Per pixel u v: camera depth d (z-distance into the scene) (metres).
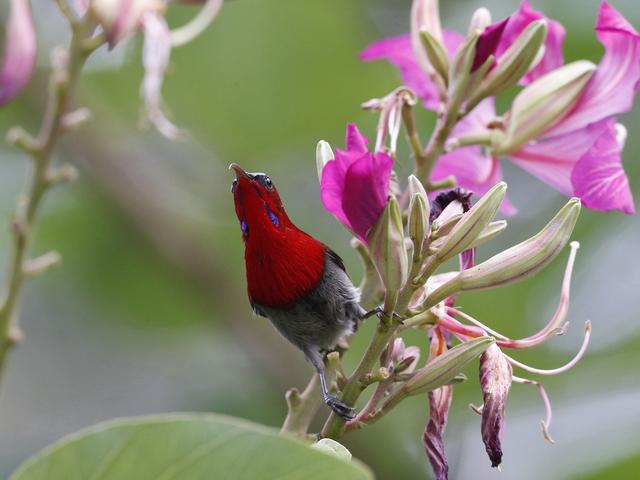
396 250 4.86
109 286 11.27
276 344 10.73
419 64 6.46
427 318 5.26
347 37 11.23
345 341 5.97
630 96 6.30
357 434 10.06
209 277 10.88
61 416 11.84
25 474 3.75
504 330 10.16
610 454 9.79
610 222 10.34
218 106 11.34
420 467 10.34
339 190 4.97
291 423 5.56
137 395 11.71
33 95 10.47
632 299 10.38
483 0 10.31
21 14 6.23
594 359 10.16
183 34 7.07
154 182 11.24
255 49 11.12
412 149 6.15
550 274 10.32
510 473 10.03
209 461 3.83
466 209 5.19
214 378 11.23
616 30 6.13
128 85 11.08
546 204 10.96
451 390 5.38
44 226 10.95
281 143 11.59
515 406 10.27
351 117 11.39
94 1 6.15
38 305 11.77
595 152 5.87
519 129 6.34
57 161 11.03
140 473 3.82
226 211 11.48
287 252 5.74
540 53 6.34
